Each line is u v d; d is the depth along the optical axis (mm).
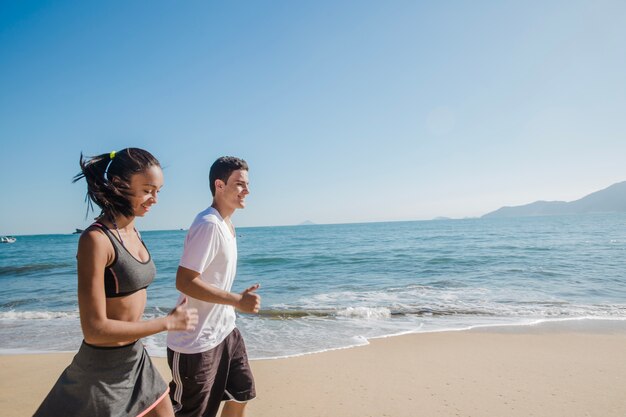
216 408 2361
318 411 3484
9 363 5121
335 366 4738
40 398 3977
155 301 10344
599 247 22375
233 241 2410
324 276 14891
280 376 4418
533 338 5875
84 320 1561
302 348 5586
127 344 1794
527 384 4035
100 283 1611
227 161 2465
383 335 6242
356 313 7895
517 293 9984
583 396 3711
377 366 4715
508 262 16781
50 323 7770
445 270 15188
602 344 5484
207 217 2256
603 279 11719
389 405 3586
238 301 2107
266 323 7258
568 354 5047
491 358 4934
